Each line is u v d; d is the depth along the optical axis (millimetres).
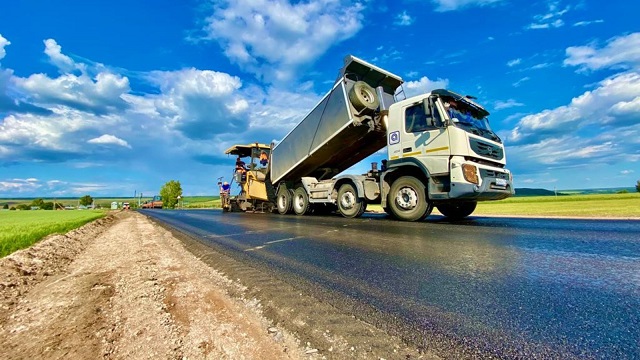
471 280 2660
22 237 6547
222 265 3850
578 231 4949
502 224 6336
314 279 2992
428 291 2453
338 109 8797
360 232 5887
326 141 9289
